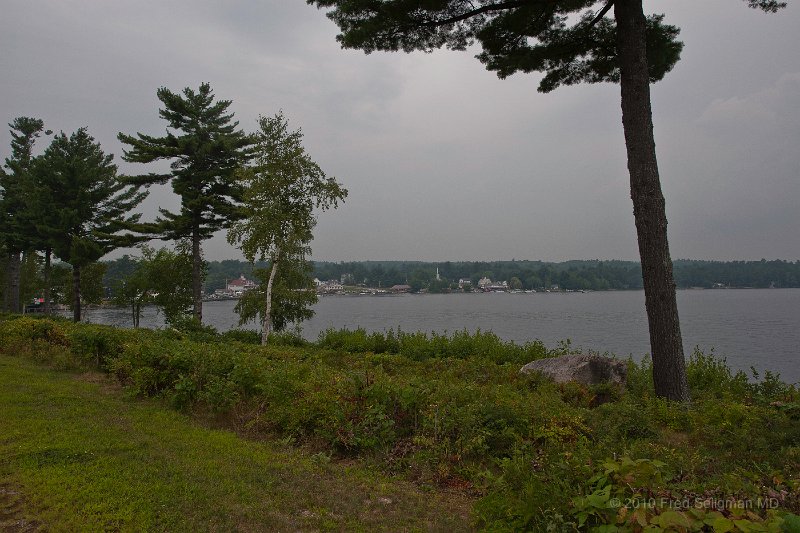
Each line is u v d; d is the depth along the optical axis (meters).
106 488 4.37
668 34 10.23
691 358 11.91
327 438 5.88
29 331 13.47
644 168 8.78
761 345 30.38
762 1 8.75
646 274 8.83
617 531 2.87
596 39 10.60
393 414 6.04
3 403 7.16
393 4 9.15
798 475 4.02
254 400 7.11
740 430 5.69
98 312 71.38
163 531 3.73
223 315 79.81
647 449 4.67
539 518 3.44
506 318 61.00
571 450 4.62
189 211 26.41
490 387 7.91
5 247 37.47
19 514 3.91
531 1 9.30
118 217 33.53
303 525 3.96
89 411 6.98
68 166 30.91
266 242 18.62
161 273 29.55
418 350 15.08
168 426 6.48
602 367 9.63
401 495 4.66
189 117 26.92
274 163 18.38
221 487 4.54
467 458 5.38
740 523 2.57
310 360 12.02
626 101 8.97
